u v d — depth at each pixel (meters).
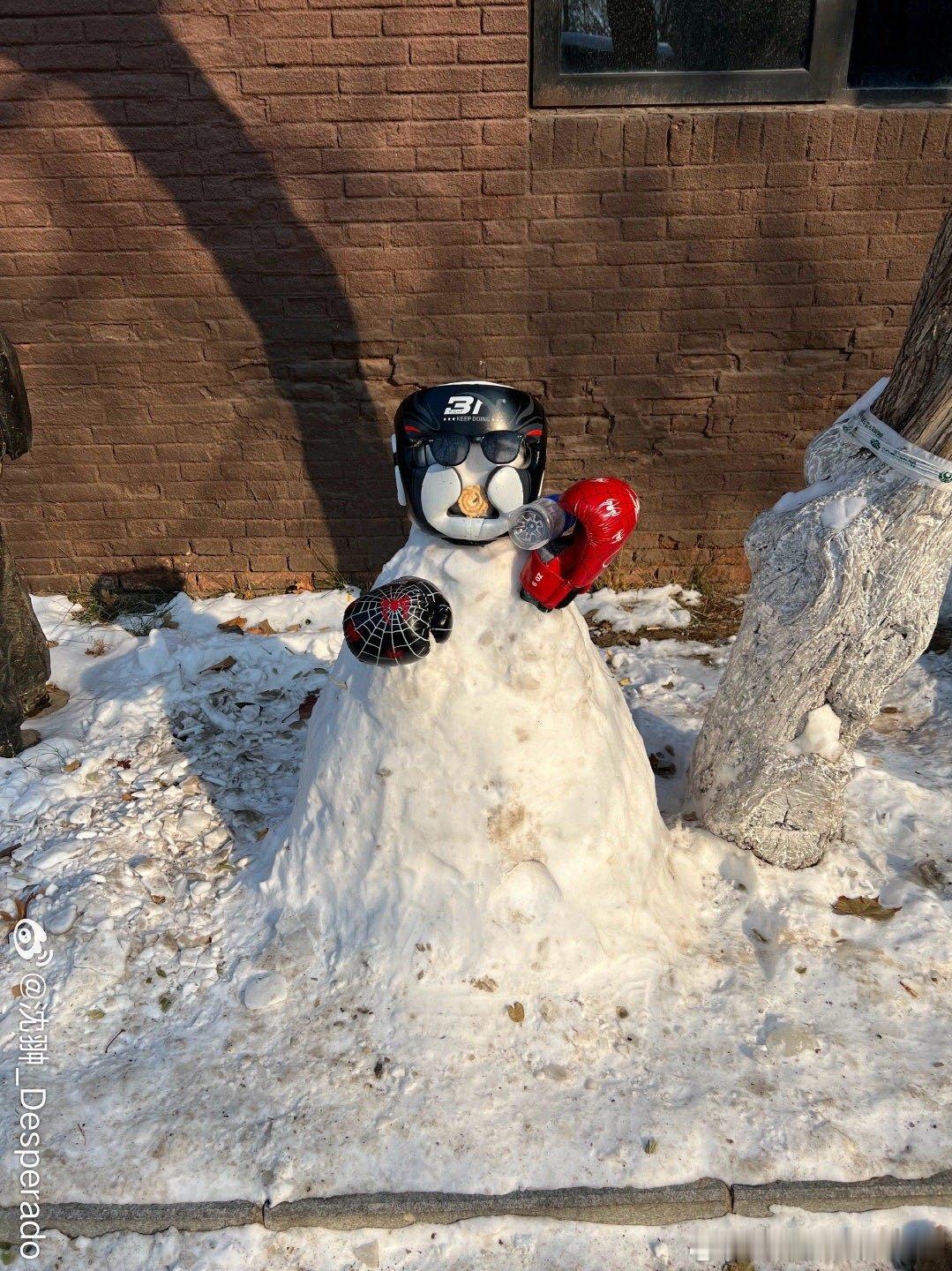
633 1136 2.51
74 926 3.19
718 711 3.29
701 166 4.61
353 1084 2.66
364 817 2.87
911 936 3.12
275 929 3.09
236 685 4.64
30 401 5.16
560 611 2.67
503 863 2.77
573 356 5.06
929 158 4.58
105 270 4.86
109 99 4.52
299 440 5.27
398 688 2.65
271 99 4.51
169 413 5.20
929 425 2.62
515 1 4.29
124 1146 2.53
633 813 3.00
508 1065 2.69
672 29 4.40
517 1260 2.36
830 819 3.31
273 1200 2.41
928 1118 2.57
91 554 5.59
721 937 3.16
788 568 2.92
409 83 4.46
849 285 4.87
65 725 4.43
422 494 2.46
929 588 2.85
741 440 5.30
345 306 4.93
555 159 4.60
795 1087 2.65
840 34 4.37
